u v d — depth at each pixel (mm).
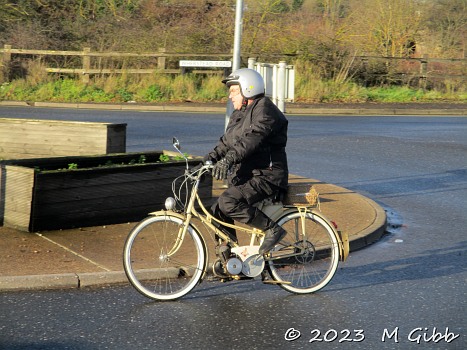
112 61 33312
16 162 10305
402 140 20922
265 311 7113
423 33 41906
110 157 11211
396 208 12609
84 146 13828
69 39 36188
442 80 36375
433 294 7805
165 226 9203
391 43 40625
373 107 30297
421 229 11102
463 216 12055
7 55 32594
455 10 42938
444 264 9102
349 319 6934
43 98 30312
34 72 32094
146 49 34938
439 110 29984
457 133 22875
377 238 10414
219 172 7070
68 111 26828
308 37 35562
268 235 7469
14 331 6383
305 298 7570
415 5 41750
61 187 9797
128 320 6742
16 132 14180
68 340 6203
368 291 7867
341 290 7883
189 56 34219
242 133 7340
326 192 13125
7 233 9547
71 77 33188
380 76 35406
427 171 16297
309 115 28000
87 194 10016
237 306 7246
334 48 34812
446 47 42000
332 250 7789
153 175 10562
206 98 31406
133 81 32375
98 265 8227
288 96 12469
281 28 36781
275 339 6348
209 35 35969
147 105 28953
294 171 15781
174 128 22391
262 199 7430
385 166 16781
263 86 7402
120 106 28766
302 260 7797
